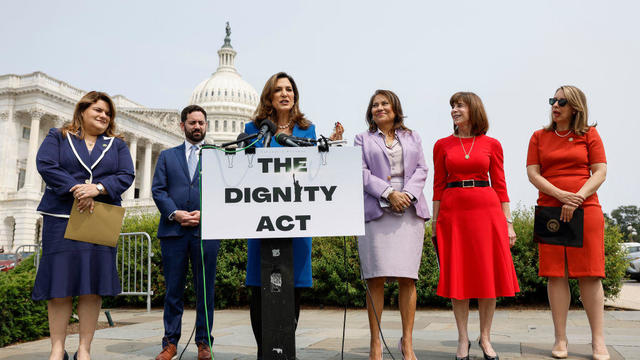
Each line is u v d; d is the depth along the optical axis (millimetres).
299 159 2633
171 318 3779
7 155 49781
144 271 8438
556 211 3643
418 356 3738
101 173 3330
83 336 3234
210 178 2617
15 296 4648
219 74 111812
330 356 3773
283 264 2592
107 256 3256
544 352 3832
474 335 4996
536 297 7848
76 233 3113
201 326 3801
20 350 4246
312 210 2594
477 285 3424
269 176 2621
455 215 3559
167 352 3662
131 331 5328
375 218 3311
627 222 99625
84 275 3113
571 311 7148
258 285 3252
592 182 3570
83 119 3396
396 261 3244
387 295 7922
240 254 8211
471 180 3561
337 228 2578
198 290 3836
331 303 8367
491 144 3637
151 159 71625
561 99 3717
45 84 51719
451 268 3488
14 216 47469
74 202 3143
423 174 3428
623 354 3656
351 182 2617
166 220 3904
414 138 3561
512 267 3529
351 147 2643
